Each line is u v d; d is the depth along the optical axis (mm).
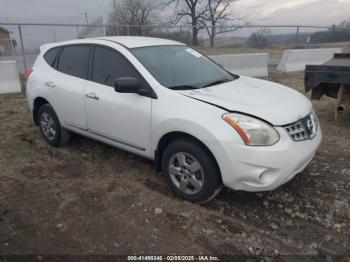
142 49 3766
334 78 5000
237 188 2922
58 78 4367
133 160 4262
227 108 2910
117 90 3238
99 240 2758
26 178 3840
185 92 3203
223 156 2807
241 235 2803
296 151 2854
